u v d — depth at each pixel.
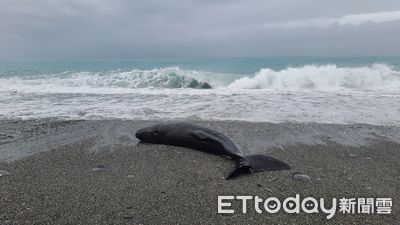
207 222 4.10
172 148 7.09
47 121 9.56
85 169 5.91
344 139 7.90
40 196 4.77
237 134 8.12
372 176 5.67
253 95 14.23
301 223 4.11
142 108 11.41
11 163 6.22
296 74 18.73
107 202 4.59
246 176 5.57
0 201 4.60
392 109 11.31
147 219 4.16
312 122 9.41
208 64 36.25
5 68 29.61
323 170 5.92
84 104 12.22
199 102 12.52
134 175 5.61
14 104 12.20
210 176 5.58
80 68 30.88
